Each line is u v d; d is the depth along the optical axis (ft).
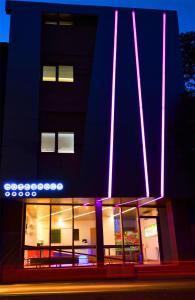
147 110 63.87
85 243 59.72
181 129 61.93
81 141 61.46
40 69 64.90
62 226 60.03
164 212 64.54
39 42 66.33
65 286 40.88
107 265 51.16
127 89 64.85
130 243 62.23
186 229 59.31
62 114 63.00
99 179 58.54
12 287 41.34
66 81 65.62
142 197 58.54
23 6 68.80
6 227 55.16
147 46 68.80
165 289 34.81
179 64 68.39
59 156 59.77
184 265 55.16
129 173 59.41
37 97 62.08
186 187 59.88
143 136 61.98
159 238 63.16
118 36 68.59
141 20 70.79
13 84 62.28
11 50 64.75
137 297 29.78
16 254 53.88
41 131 61.41
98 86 64.23
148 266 52.85
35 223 59.00
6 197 55.01
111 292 33.47
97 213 59.67
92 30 70.28
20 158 57.47
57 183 57.26
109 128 61.77
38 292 35.27
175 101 65.21
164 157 61.16
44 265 56.80
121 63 66.49
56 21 71.67
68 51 68.18
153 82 66.08
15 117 60.03
